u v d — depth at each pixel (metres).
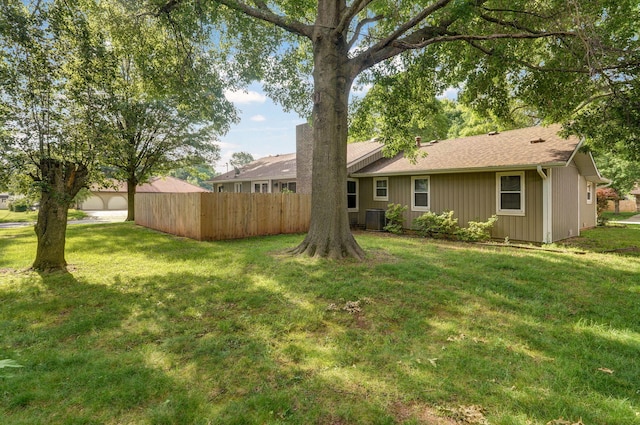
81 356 2.88
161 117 16.25
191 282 5.17
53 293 4.68
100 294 4.61
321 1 7.18
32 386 2.42
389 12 8.14
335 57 6.92
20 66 5.28
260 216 11.02
